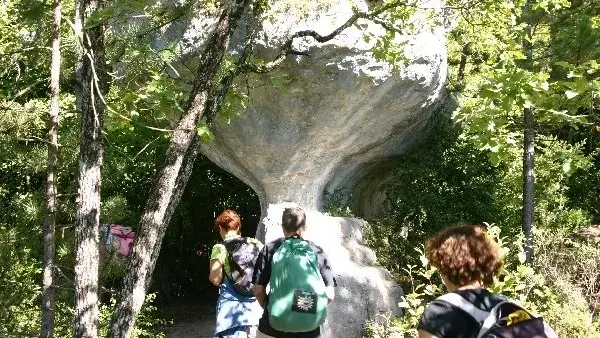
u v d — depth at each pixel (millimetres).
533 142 8961
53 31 4711
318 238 8406
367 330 7590
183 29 6930
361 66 7414
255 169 8742
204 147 9336
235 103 4988
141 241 3768
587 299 7605
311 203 9141
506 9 7082
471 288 2186
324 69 7375
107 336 3678
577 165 4449
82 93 3928
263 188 9164
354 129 8562
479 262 2205
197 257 13078
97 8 3994
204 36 6840
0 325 5359
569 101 4371
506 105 4191
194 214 12555
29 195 6242
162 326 10406
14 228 5871
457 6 6738
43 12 4645
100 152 3928
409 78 7945
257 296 3992
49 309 4762
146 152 10227
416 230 9633
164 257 12305
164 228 3908
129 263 3756
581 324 6484
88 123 3885
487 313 2078
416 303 5371
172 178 3844
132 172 10578
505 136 4738
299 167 8711
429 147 10102
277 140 8219
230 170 9391
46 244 4812
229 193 12484
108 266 6605
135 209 10648
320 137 8398
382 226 9523
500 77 4188
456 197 9992
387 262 9219
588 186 14219
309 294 3807
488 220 10000
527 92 4145
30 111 5832
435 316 2092
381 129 8922
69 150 5797
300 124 8133
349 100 7859
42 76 6168
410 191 9789
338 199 9836
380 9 5211
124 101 4484
